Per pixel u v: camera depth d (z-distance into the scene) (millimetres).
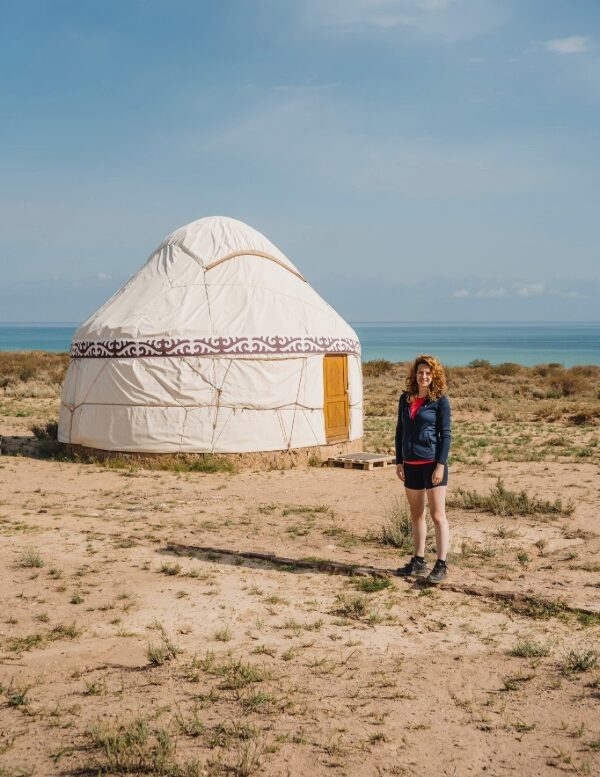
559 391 35656
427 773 3719
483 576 7133
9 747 3863
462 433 21812
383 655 5191
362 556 7848
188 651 5219
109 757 3701
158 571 7141
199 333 14672
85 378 15383
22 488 11992
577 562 7852
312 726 4145
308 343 15398
